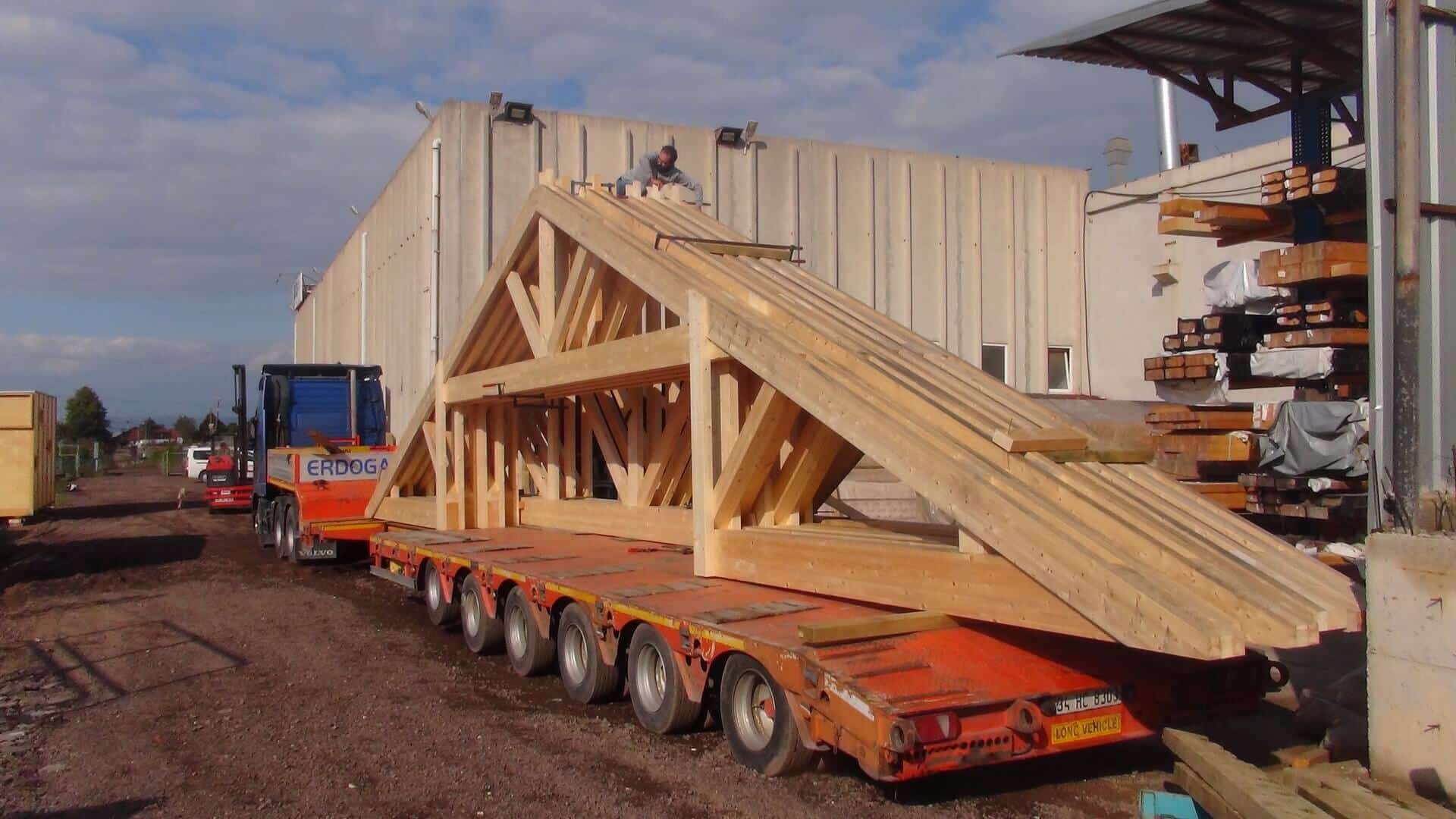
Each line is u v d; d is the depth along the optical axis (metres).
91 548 18.83
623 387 9.52
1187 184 15.99
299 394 18.20
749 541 7.17
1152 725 5.33
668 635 6.43
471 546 9.93
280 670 8.77
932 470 5.44
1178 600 4.32
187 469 52.12
